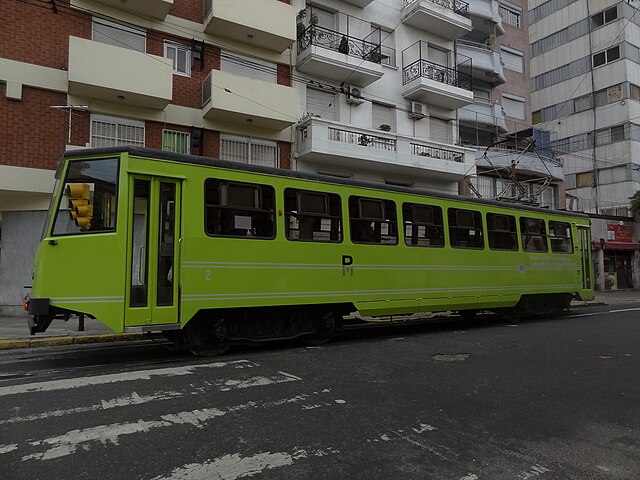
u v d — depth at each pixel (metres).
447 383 6.18
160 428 4.41
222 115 15.69
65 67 13.72
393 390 5.80
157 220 7.21
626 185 30.73
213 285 7.54
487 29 25.94
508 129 28.14
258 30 16.03
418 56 21.31
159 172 7.27
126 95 13.93
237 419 4.68
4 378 6.32
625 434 4.56
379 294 9.50
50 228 7.04
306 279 8.53
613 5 32.00
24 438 4.14
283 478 3.49
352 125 17.77
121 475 3.48
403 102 20.55
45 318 7.07
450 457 3.93
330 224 9.02
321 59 17.33
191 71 15.88
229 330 8.05
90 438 4.15
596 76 32.72
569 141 34.03
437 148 19.81
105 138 14.34
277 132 17.17
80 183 7.12
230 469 3.61
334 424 4.61
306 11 18.38
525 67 29.45
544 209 13.60
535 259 12.89
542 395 5.76
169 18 15.45
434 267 10.48
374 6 20.17
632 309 16.84
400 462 3.80
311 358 7.58
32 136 13.20
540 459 3.94
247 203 8.07
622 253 28.80
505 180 23.92
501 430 4.58
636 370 7.09
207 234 7.58
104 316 6.72
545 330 11.09
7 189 12.79
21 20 13.23
